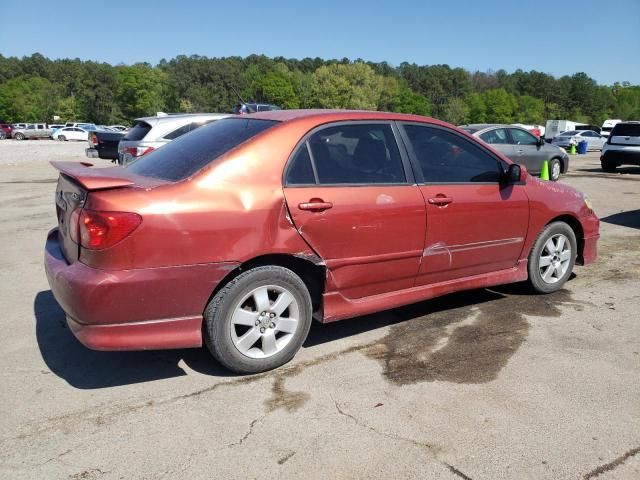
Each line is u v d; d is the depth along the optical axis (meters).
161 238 3.00
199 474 2.48
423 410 3.02
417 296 4.08
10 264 5.99
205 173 3.22
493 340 3.97
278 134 3.47
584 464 2.56
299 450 2.66
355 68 103.62
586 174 16.36
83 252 3.02
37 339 3.98
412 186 3.91
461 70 135.62
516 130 14.20
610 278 5.48
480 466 2.54
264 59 127.81
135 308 3.01
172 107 105.94
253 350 3.42
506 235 4.47
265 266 3.36
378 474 2.49
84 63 119.94
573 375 3.43
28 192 11.90
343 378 3.40
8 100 102.62
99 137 20.83
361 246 3.66
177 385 3.31
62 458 2.60
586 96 135.25
